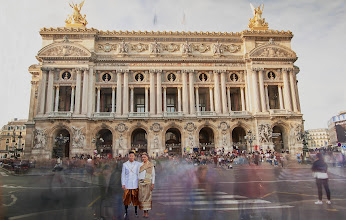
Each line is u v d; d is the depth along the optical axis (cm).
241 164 4859
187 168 3812
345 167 4169
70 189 2148
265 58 6525
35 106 7081
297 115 6312
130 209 1432
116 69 6350
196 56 6531
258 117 6244
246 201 1583
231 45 6731
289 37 6781
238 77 6631
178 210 1397
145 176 1249
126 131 6075
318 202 1500
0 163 5853
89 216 1285
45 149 5744
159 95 6300
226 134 6203
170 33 6588
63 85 6134
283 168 4184
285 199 1636
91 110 6088
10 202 1636
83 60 6194
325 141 17338
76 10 6656
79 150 5722
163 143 6084
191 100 6328
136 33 6525
